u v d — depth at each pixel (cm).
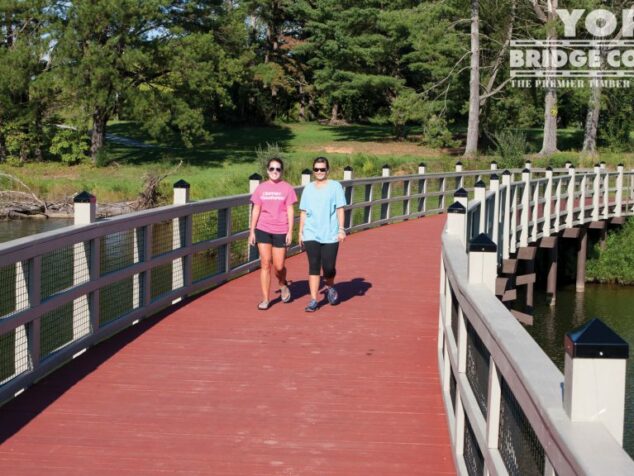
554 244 2177
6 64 4553
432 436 611
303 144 6000
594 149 5206
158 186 3822
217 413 657
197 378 754
